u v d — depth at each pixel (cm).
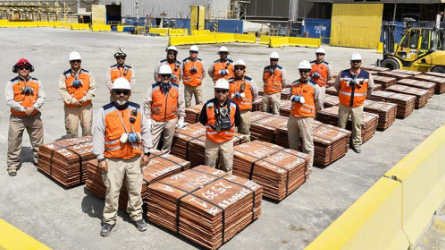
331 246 357
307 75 706
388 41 2198
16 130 669
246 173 654
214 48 3466
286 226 551
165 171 608
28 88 667
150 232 521
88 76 753
